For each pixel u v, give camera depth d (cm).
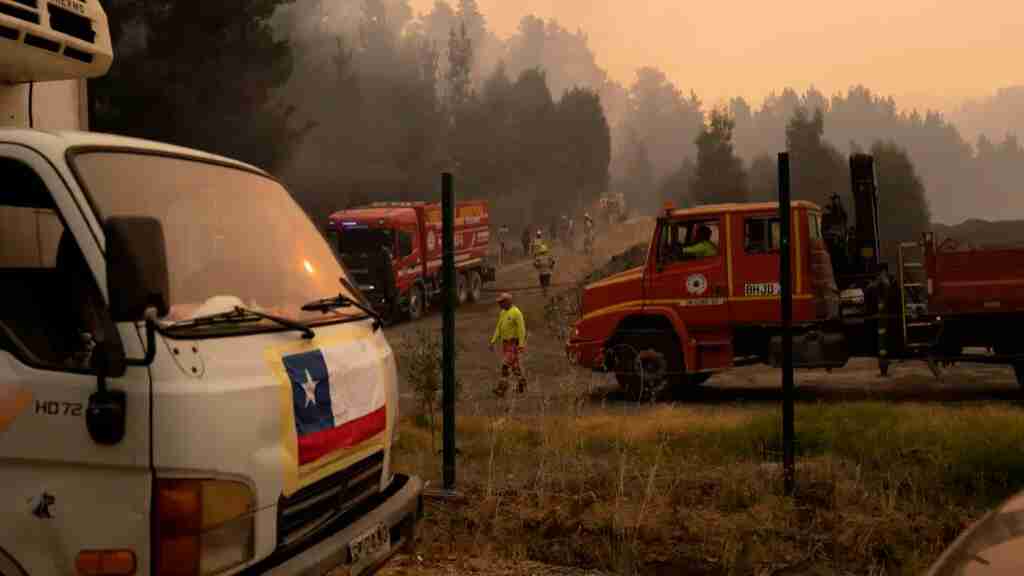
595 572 553
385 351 451
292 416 358
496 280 4691
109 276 311
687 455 791
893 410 936
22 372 329
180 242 379
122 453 316
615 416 1078
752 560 548
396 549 424
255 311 382
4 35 433
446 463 685
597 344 1488
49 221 367
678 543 577
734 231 1422
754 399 1445
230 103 4147
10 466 329
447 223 686
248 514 335
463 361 2000
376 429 423
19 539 327
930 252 1361
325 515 383
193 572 318
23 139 358
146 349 320
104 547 319
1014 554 237
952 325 1364
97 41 484
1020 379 1366
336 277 465
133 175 381
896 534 571
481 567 559
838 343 1397
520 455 820
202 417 321
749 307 1416
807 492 646
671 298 1452
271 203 457
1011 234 3531
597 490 670
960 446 721
